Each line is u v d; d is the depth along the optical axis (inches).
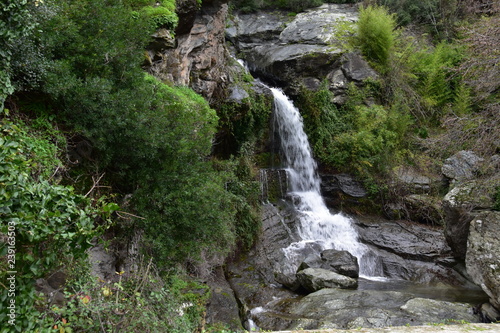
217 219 191.6
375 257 383.2
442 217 418.9
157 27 261.0
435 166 469.1
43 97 162.7
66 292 124.2
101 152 178.7
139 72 190.2
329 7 697.0
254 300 294.0
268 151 462.3
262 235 377.1
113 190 188.1
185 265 258.4
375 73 544.1
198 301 227.3
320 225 421.4
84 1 179.0
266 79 592.7
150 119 174.2
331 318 246.4
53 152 153.6
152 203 179.0
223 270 327.9
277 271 338.6
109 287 140.5
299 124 495.2
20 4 133.1
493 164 283.9
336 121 510.9
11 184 92.6
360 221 442.9
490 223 277.7
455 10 636.1
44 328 107.3
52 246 106.3
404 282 352.8
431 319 241.3
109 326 121.4
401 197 450.0
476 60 285.0
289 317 256.4
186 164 187.6
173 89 257.4
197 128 204.4
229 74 426.3
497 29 273.1
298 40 599.5
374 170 474.9
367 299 272.4
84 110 163.8
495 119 279.4
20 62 145.0
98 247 176.1
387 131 485.1
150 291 155.4
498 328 124.7
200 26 339.6
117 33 182.1
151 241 176.6
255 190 390.3
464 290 328.8
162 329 138.0
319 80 549.6
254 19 678.5
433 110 539.2
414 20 694.5
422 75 566.6
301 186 472.1
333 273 321.4
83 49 167.6
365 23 563.2
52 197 100.8
